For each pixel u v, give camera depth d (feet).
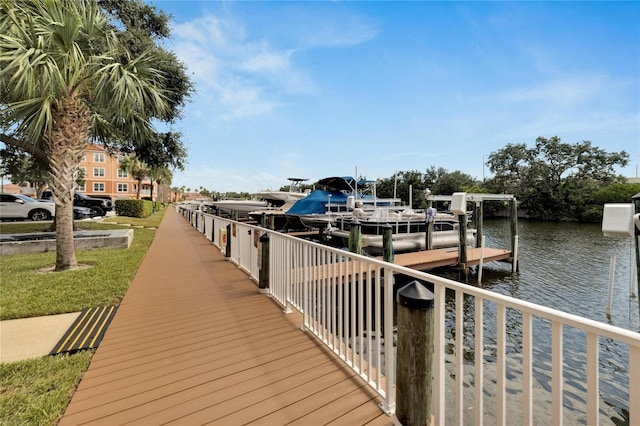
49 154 17.80
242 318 11.02
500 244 50.96
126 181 143.23
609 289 21.49
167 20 34.58
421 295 5.26
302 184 72.59
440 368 5.24
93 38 17.84
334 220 35.94
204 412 6.04
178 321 10.72
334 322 8.46
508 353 14.47
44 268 18.33
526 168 108.68
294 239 10.87
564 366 13.42
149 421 5.77
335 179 43.57
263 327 10.25
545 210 99.45
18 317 10.98
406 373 5.33
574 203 93.35
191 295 13.70
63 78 16.44
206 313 11.49
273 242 13.34
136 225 46.96
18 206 43.68
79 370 7.48
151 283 15.70
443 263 27.40
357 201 39.93
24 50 14.85
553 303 22.88
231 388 6.84
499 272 31.89
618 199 84.74
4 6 15.89
